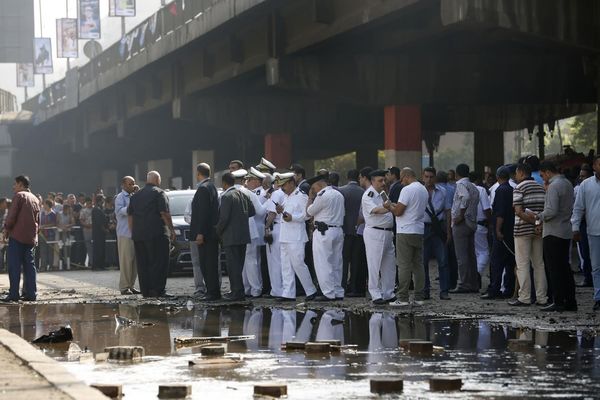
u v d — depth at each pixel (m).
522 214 38.22
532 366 23.55
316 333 31.28
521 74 80.94
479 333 30.41
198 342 29.53
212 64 92.69
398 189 42.88
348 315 36.78
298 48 74.12
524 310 37.12
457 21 53.47
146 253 47.19
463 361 24.50
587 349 26.44
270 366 24.12
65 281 61.97
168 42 94.75
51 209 78.81
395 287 44.94
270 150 105.38
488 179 57.62
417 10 59.66
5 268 79.88
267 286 47.00
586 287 47.28
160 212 47.09
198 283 47.22
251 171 45.53
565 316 34.78
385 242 40.41
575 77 82.38
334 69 77.00
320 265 42.53
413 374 22.55
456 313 36.44
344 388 20.77
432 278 54.81
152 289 47.12
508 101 81.31
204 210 44.41
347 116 110.38
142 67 104.75
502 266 41.94
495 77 79.88
